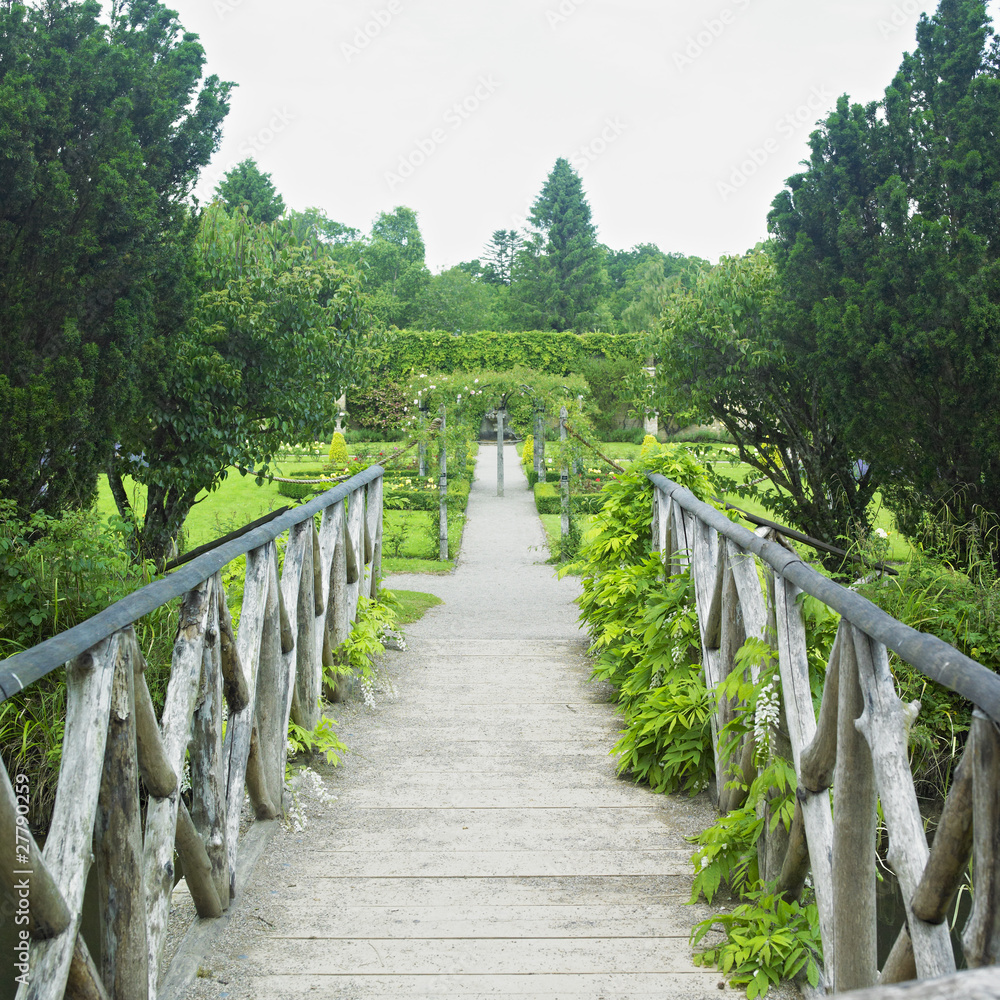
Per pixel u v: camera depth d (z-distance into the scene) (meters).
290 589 3.44
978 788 1.22
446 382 17.19
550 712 4.42
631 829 3.05
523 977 2.15
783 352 6.43
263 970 2.19
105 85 4.48
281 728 3.15
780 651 2.25
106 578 4.11
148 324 4.86
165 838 1.99
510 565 10.88
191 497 6.43
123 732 1.78
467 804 3.27
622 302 49.91
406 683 5.00
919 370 4.69
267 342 6.32
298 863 2.79
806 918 2.18
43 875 1.40
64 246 4.30
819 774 1.96
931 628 3.95
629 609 4.72
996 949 1.18
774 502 7.15
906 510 5.26
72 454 4.51
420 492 15.51
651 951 2.28
